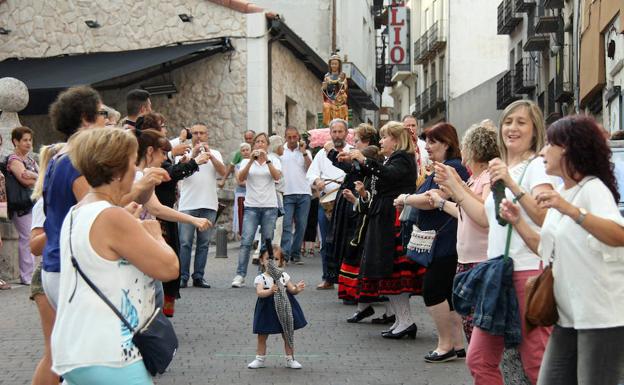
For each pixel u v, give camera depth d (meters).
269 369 8.00
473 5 56.09
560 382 4.88
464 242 6.92
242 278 13.51
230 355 8.58
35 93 22.12
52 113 6.15
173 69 24.17
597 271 4.60
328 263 13.01
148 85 24.50
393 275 9.48
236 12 24.00
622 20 23.17
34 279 6.02
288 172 16.53
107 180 4.50
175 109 24.48
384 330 9.99
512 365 5.80
